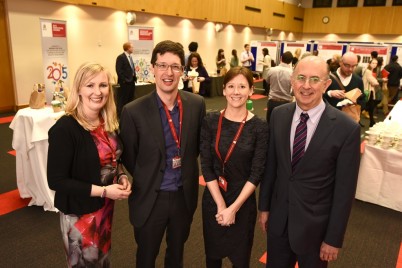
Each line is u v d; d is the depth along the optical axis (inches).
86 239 56.3
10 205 115.8
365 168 126.0
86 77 51.6
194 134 60.6
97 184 54.4
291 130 54.2
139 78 338.6
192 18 420.2
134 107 57.6
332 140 50.0
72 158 52.6
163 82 55.5
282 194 55.4
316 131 50.9
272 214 57.7
